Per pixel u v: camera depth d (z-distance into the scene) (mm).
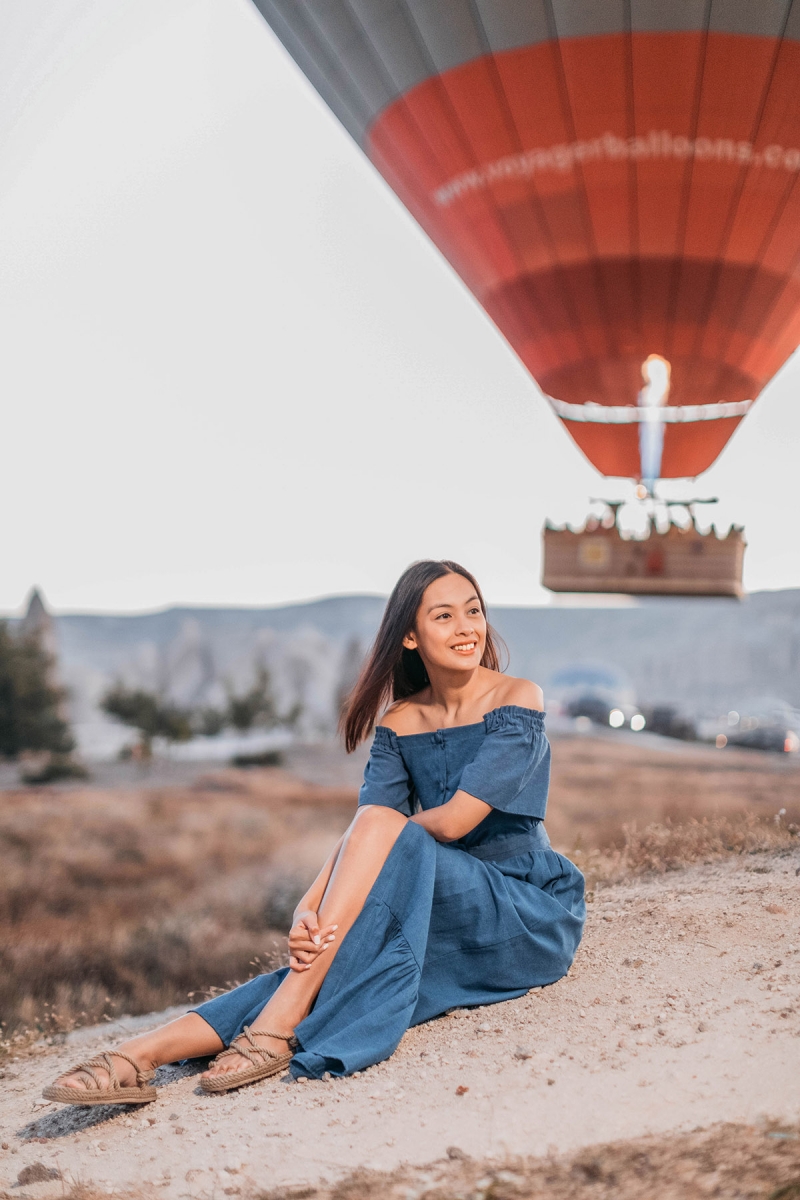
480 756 3428
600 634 161625
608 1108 2510
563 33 10891
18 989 10938
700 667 136625
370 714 3818
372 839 3225
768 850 5574
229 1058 3031
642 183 11578
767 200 11555
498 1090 2717
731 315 12336
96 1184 2512
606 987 3396
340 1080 2939
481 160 11961
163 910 18438
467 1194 2189
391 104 12195
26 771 46531
